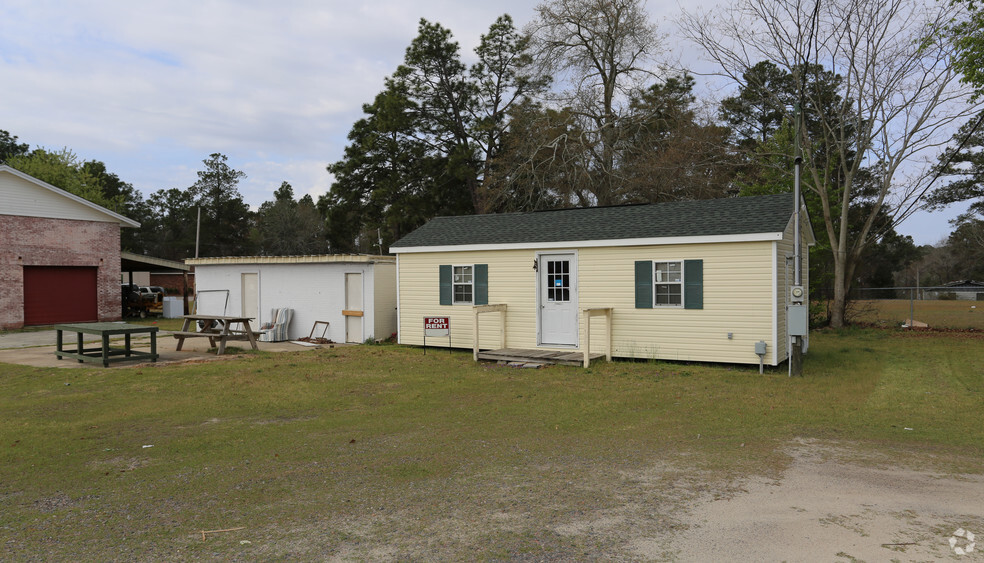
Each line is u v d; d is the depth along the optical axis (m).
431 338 16.25
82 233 25.03
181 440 6.95
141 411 8.57
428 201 36.09
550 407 8.84
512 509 4.70
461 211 36.88
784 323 12.74
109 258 25.98
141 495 5.09
